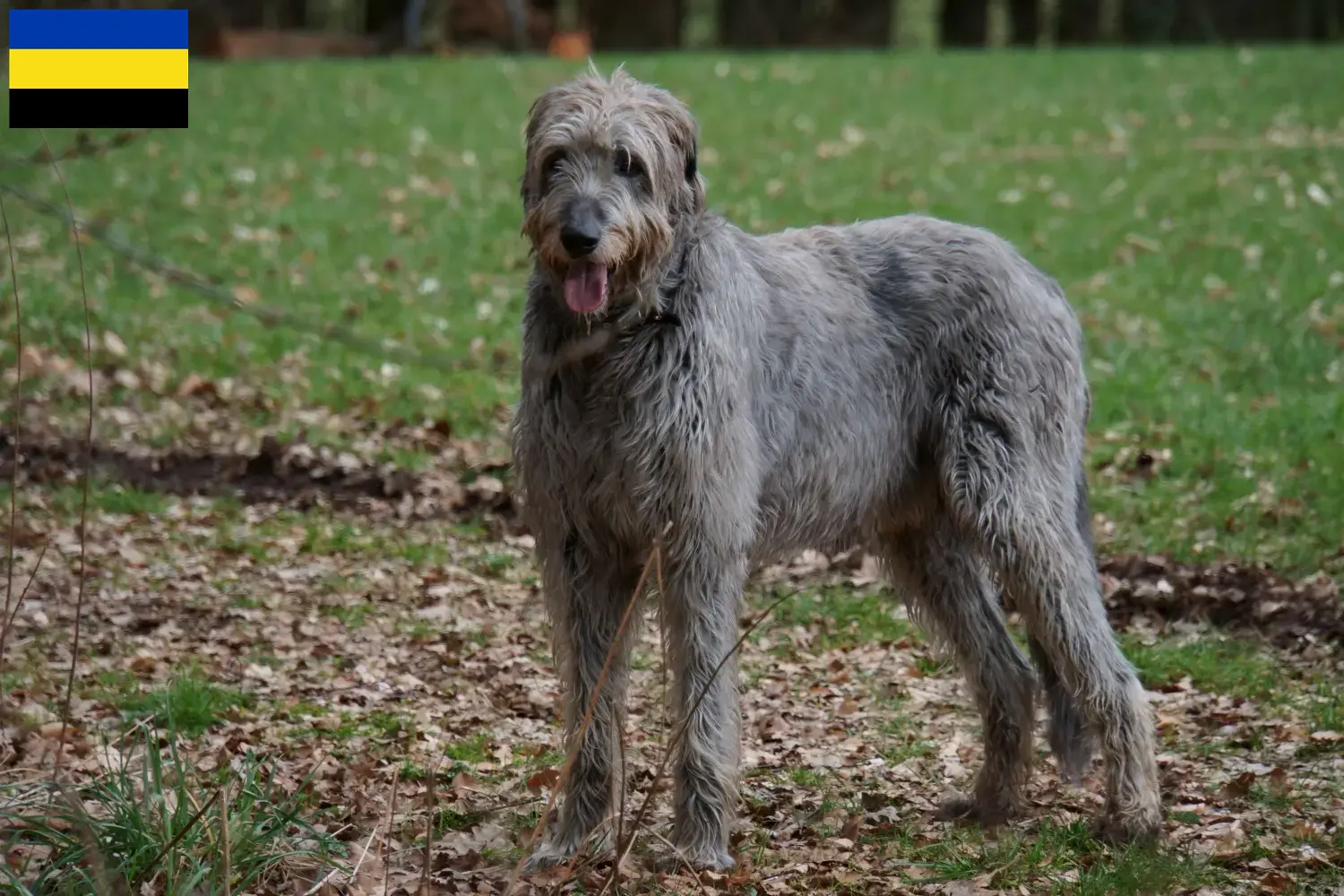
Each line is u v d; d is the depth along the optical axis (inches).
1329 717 342.6
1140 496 476.1
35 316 632.4
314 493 498.6
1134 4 1854.1
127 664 373.7
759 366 273.1
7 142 939.3
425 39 1611.7
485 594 431.2
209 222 815.7
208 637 395.2
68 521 467.2
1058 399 296.4
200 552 453.1
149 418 549.6
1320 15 1811.0
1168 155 948.0
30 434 523.2
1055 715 299.3
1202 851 279.7
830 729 350.0
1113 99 1116.5
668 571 264.1
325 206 851.4
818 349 283.6
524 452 268.4
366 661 384.5
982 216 827.4
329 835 259.1
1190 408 546.0
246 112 1082.1
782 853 282.2
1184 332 639.8
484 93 1165.7
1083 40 1872.5
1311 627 393.7
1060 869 275.1
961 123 1059.9
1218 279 713.0
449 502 489.1
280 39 1574.8
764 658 391.5
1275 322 647.8
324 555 454.9
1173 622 405.7
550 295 262.8
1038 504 288.8
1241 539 442.0
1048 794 316.2
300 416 553.9
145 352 609.3
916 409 298.2
